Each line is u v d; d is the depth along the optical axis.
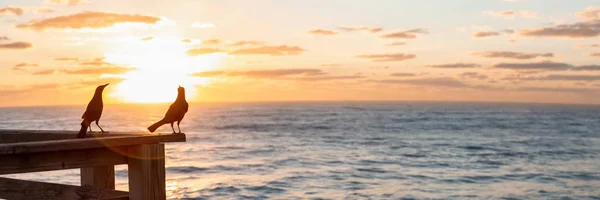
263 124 101.94
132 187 4.26
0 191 4.63
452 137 64.31
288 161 38.38
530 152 45.34
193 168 34.16
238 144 55.28
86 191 4.43
